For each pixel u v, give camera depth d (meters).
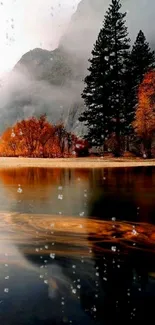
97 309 1.22
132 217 2.81
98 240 2.11
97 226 2.49
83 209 3.20
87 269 1.61
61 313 1.19
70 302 1.27
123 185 5.30
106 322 1.14
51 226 2.49
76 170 8.59
